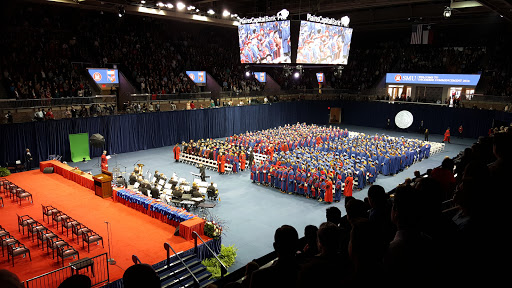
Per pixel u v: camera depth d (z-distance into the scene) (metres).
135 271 3.44
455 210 5.16
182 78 49.88
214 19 47.16
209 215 23.25
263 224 22.11
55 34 43.06
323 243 4.21
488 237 3.47
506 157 4.84
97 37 45.69
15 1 39.84
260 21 33.72
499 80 48.59
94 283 14.10
